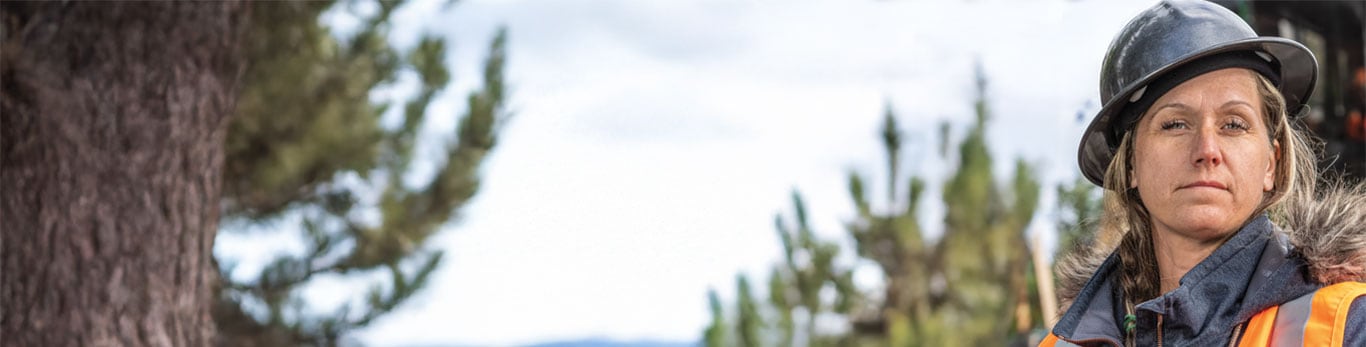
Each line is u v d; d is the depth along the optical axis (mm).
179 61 3818
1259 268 1402
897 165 12539
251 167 7828
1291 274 1375
